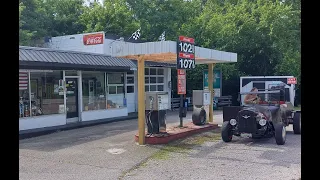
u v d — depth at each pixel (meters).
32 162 8.54
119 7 29.12
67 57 14.77
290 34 26.19
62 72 15.12
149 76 22.09
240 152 9.23
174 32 27.66
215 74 24.12
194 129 12.23
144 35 28.48
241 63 27.55
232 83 27.19
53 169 7.86
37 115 13.92
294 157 8.58
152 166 7.97
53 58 13.91
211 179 6.84
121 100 18.67
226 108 11.01
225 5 33.09
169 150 9.63
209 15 28.97
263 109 10.72
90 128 14.59
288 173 7.14
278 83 22.47
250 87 23.36
